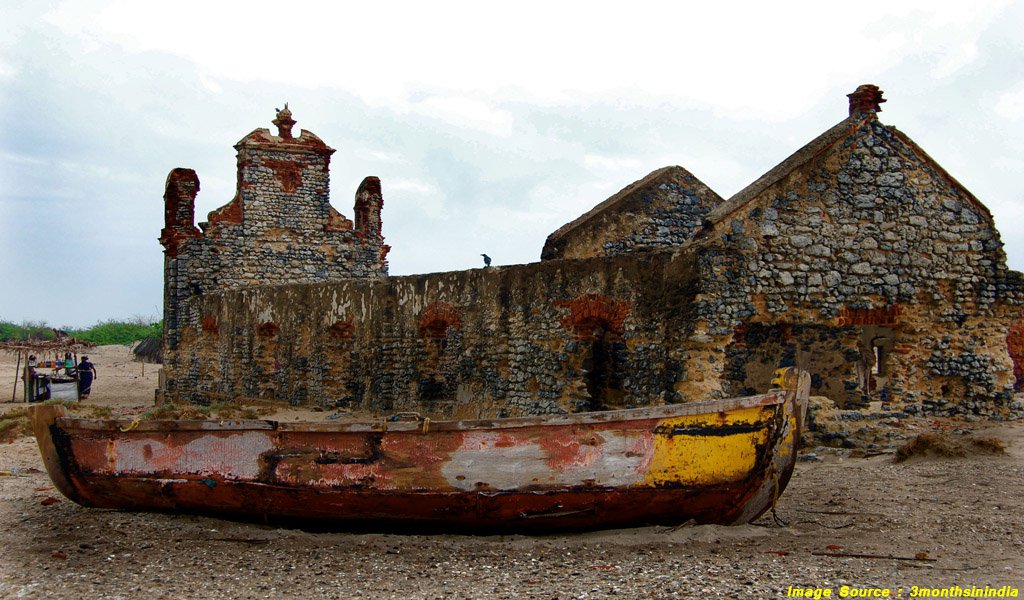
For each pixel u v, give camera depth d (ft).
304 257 110.42
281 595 28.43
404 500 34.22
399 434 34.42
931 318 57.31
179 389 103.86
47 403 38.58
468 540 34.27
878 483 41.91
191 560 32.24
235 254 107.45
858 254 55.11
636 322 52.26
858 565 29.76
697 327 48.62
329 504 35.04
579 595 27.48
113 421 37.65
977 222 58.59
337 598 28.02
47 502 41.68
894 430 53.98
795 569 29.30
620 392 54.75
